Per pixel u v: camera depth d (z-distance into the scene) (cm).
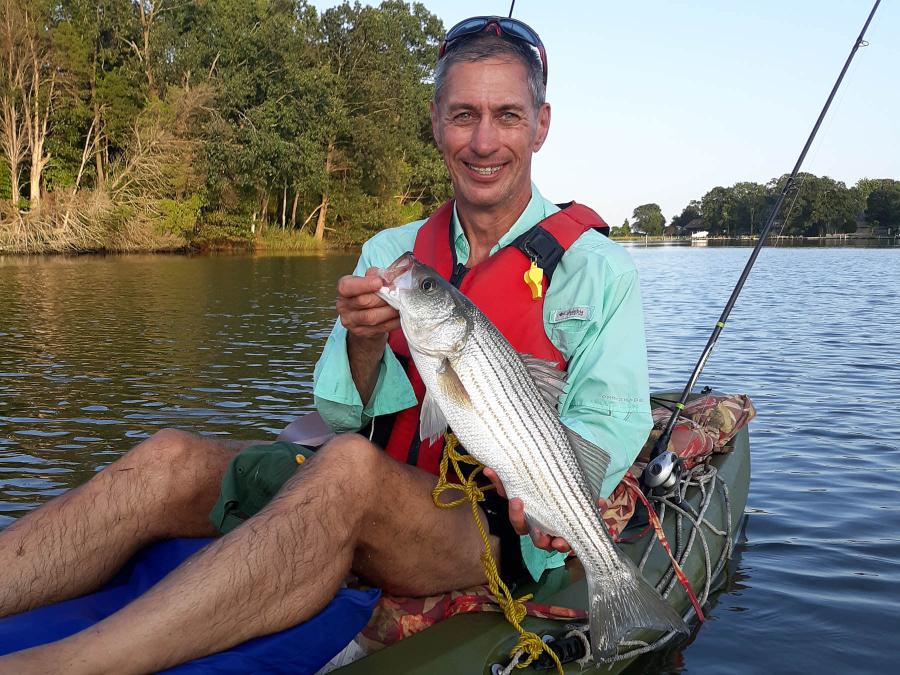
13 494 174
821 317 536
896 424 239
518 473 84
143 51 1315
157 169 1253
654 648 106
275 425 235
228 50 1325
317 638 77
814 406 263
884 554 146
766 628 117
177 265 1027
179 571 70
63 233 1188
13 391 275
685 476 140
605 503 90
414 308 81
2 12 1157
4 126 1203
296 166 1350
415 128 1780
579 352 97
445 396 83
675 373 324
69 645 64
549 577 104
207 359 345
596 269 97
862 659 108
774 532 156
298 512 76
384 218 1670
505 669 85
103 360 339
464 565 94
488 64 97
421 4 1925
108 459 200
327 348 100
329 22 1538
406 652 84
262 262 1135
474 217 104
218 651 71
